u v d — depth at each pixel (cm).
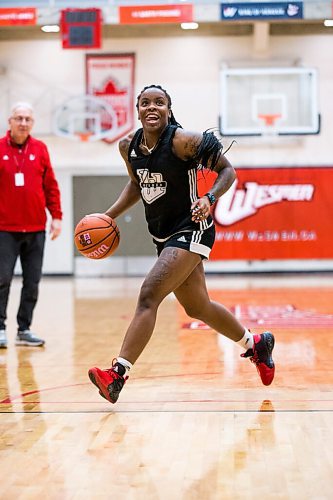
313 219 1925
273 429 429
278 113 1931
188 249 470
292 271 1952
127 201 527
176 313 1103
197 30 1961
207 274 1952
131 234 1961
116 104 1975
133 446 397
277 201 1927
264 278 1803
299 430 426
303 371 614
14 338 862
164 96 475
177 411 477
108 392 451
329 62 1945
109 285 1670
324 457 373
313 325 925
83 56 1978
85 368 650
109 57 1972
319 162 1944
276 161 1950
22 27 1967
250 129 1939
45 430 434
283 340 797
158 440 409
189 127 1969
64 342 823
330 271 1944
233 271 1952
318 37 1948
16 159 765
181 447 395
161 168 469
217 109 1964
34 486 334
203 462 368
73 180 1981
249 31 1953
